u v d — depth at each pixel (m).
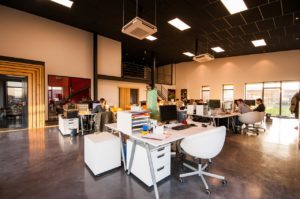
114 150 2.78
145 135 2.38
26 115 6.18
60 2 5.54
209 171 2.79
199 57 6.25
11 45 6.12
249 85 10.96
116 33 8.27
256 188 2.27
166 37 8.02
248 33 7.12
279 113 9.94
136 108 2.90
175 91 14.53
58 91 7.27
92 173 2.66
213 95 12.33
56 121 7.14
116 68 9.41
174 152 3.63
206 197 2.06
